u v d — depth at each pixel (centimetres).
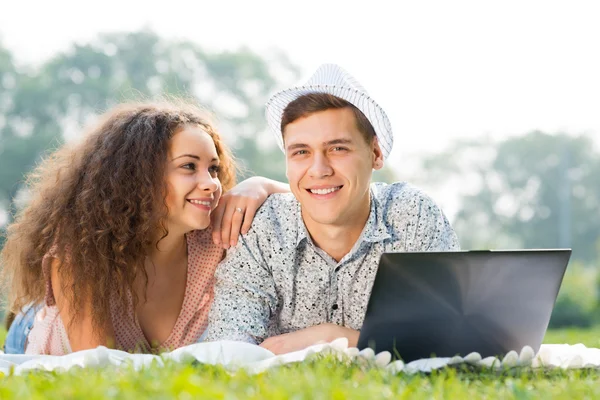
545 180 7006
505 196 7025
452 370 307
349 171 383
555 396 269
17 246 434
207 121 446
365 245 405
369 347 336
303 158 388
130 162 415
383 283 321
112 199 413
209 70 4994
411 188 426
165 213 417
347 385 266
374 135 398
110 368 300
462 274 321
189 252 441
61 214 420
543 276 331
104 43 4847
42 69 4638
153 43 4922
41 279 424
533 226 7000
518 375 321
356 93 379
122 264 414
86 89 4553
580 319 2308
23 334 455
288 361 315
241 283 412
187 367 284
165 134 419
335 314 414
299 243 408
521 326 340
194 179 416
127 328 435
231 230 421
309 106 383
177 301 446
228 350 330
